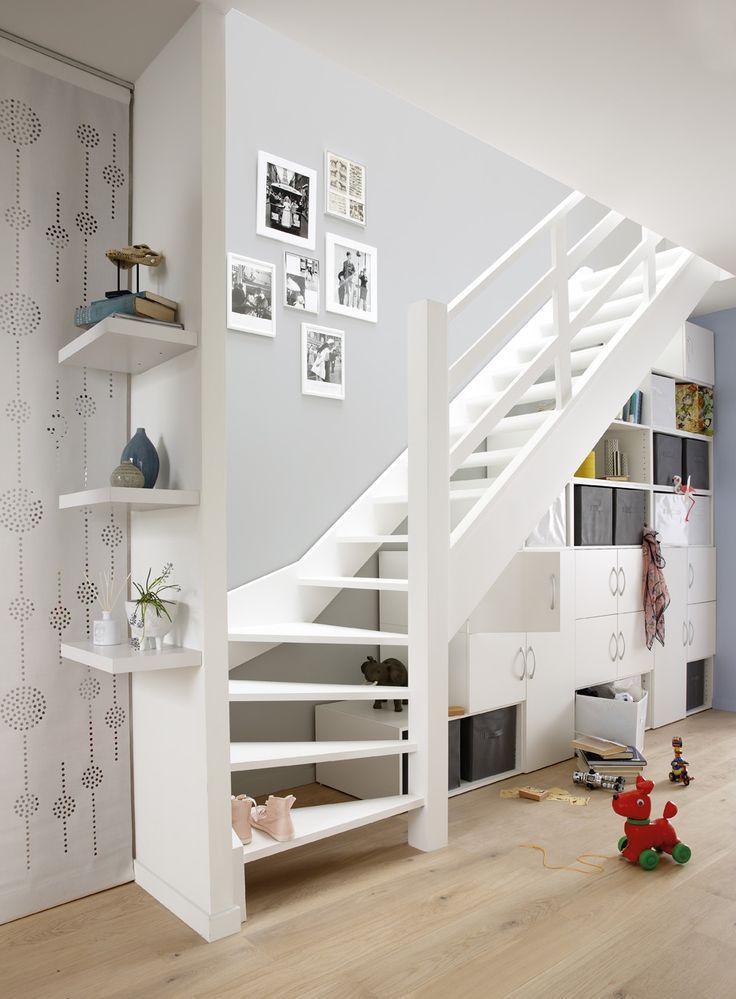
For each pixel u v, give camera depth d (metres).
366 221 3.98
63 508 2.35
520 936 2.18
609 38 2.22
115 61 2.43
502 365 4.72
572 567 4.07
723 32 2.19
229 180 3.40
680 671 4.92
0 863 2.24
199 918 2.18
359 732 3.36
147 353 2.26
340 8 2.10
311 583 3.45
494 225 4.71
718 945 2.13
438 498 2.88
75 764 2.39
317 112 3.78
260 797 3.39
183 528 2.24
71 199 2.42
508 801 3.35
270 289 3.53
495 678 3.58
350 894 2.45
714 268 4.53
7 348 2.29
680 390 5.21
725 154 2.94
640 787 2.73
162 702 2.36
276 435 3.55
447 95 2.55
